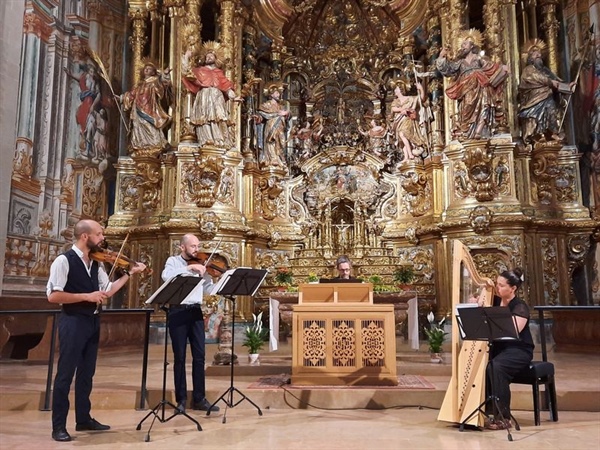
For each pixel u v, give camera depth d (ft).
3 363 30.55
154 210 45.93
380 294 31.42
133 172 46.93
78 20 42.32
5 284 32.48
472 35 44.75
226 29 47.32
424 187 48.06
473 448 15.16
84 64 43.09
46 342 31.58
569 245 42.83
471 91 43.19
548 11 46.19
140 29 48.37
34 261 35.58
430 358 30.07
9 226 33.19
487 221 40.78
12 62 31.91
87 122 43.24
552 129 43.55
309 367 22.50
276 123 50.31
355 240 47.96
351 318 22.74
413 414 20.01
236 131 46.78
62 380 16.26
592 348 35.60
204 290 20.84
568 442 15.85
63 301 16.21
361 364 22.50
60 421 16.16
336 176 50.80
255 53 51.98
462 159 43.14
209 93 44.65
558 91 43.73
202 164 43.34
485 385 18.28
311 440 16.06
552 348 37.76
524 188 43.24
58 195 38.83
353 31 55.36
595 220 42.14
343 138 52.54
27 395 21.02
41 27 37.50
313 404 21.26
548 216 43.27
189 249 20.77
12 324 31.09
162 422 18.19
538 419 18.28
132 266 18.06
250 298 45.09
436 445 15.51
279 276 41.83
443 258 44.06
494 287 19.30
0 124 30.81
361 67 54.49
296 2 53.98
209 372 26.07
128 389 21.95
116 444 15.62
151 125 45.93
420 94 48.91
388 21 54.80
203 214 42.57
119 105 47.47
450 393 18.66
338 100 54.08
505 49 45.27
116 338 36.58
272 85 51.11
